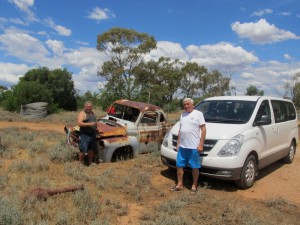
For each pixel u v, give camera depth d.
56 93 33.53
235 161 6.91
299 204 6.72
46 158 9.30
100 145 9.02
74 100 35.56
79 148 8.62
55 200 5.92
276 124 8.84
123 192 6.82
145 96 39.50
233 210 6.00
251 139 7.42
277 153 8.91
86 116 8.49
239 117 7.87
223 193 7.09
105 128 9.34
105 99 33.66
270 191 7.46
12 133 13.76
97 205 5.76
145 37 40.06
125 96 37.31
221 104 8.42
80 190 6.37
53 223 5.05
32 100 26.95
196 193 6.71
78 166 8.39
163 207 5.93
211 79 46.56
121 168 8.66
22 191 6.37
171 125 10.95
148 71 45.03
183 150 6.93
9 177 7.25
